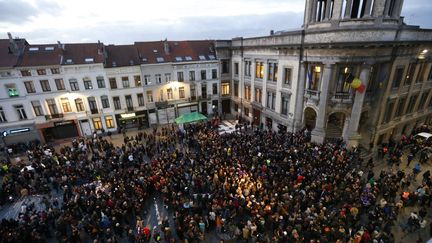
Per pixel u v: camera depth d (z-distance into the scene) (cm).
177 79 3553
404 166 2070
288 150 2019
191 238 1280
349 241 1181
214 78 3816
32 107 2886
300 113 2502
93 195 1598
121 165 2095
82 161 2144
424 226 1362
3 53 2766
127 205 1516
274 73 2794
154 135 2862
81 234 1413
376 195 1514
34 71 2781
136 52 3397
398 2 1992
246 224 1400
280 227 1254
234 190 1583
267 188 1552
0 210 1734
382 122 2373
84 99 3092
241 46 3356
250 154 1995
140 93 3384
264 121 3153
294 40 2348
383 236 1177
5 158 2644
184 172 1819
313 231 1205
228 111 4122
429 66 2562
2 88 2695
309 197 1435
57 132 3098
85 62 2986
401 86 2330
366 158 2203
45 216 1460
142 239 1306
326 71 2095
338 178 1577
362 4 2167
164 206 1680
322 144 2142
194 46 3778
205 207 1553
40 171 2092
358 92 2039
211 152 2141
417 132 2817
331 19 2033
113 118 3334
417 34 2144
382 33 1862
